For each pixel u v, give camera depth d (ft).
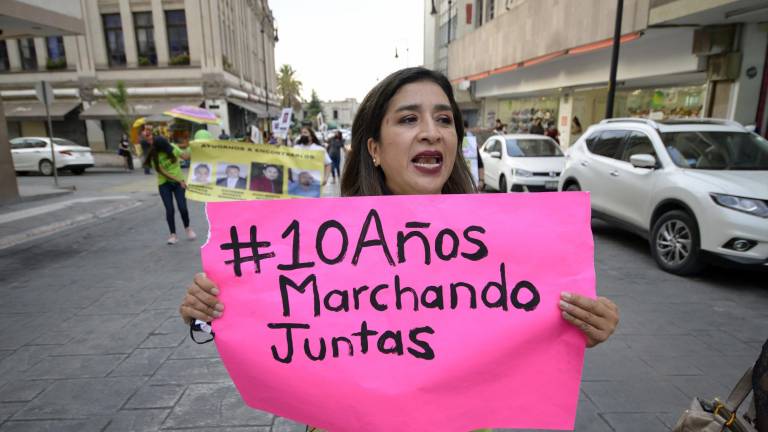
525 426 4.15
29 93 85.92
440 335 4.24
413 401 4.12
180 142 32.65
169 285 16.65
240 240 4.45
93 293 15.90
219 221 4.46
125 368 10.75
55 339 12.32
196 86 85.30
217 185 19.67
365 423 4.15
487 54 69.15
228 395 9.64
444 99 4.31
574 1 42.75
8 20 32.40
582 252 4.29
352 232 4.42
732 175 16.55
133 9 82.58
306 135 42.93
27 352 11.60
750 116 30.42
